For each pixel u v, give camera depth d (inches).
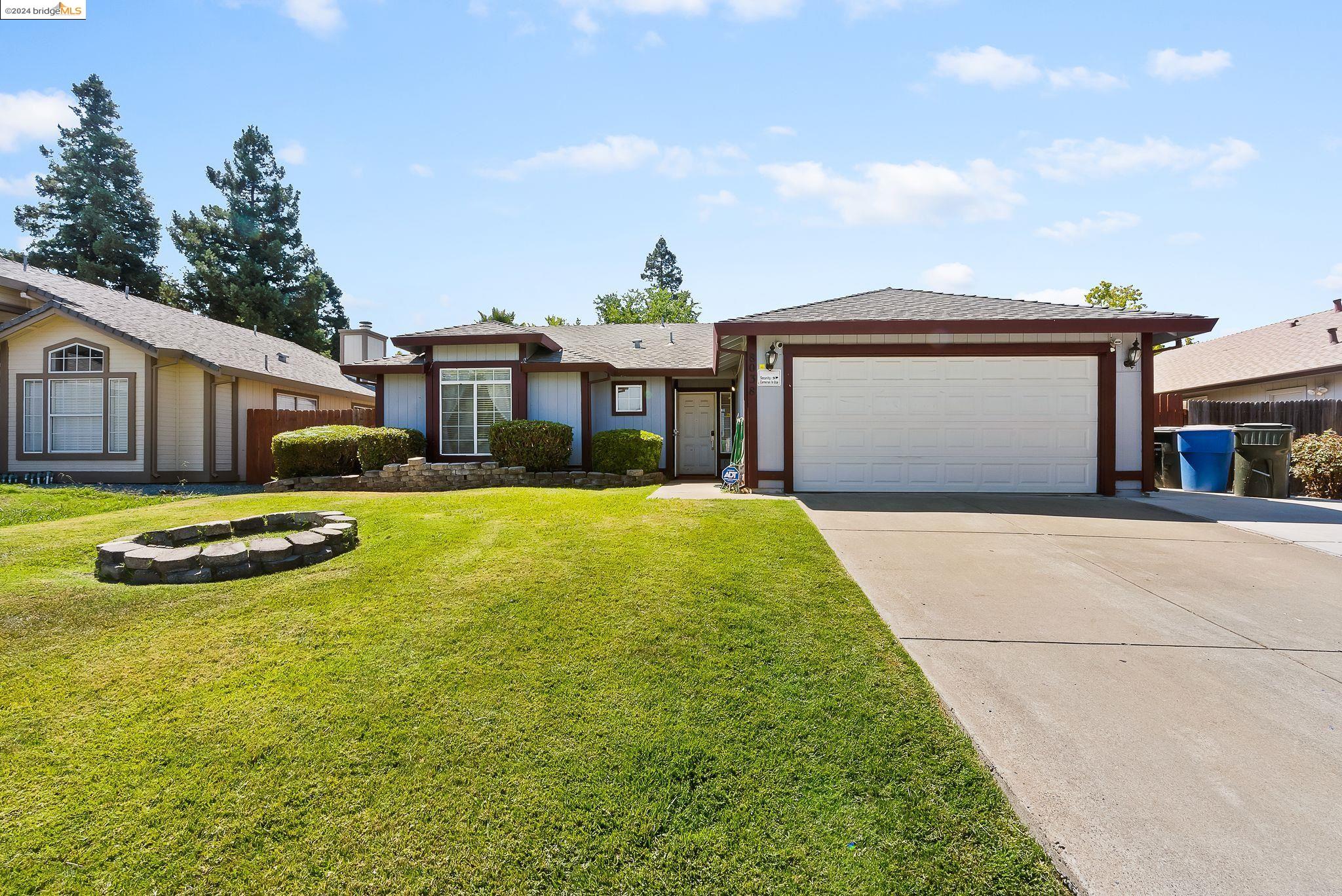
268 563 200.2
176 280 1294.3
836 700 121.1
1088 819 88.4
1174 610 168.4
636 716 116.5
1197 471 393.7
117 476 491.5
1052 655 140.6
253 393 563.5
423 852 85.3
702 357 553.0
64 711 119.6
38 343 493.7
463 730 112.6
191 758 104.8
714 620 156.9
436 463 439.8
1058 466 360.5
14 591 181.5
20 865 82.4
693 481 496.4
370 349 743.7
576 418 487.8
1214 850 82.1
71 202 1305.4
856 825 89.3
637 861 84.1
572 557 206.7
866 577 194.1
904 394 365.1
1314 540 242.1
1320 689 124.8
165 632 154.9
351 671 134.0
